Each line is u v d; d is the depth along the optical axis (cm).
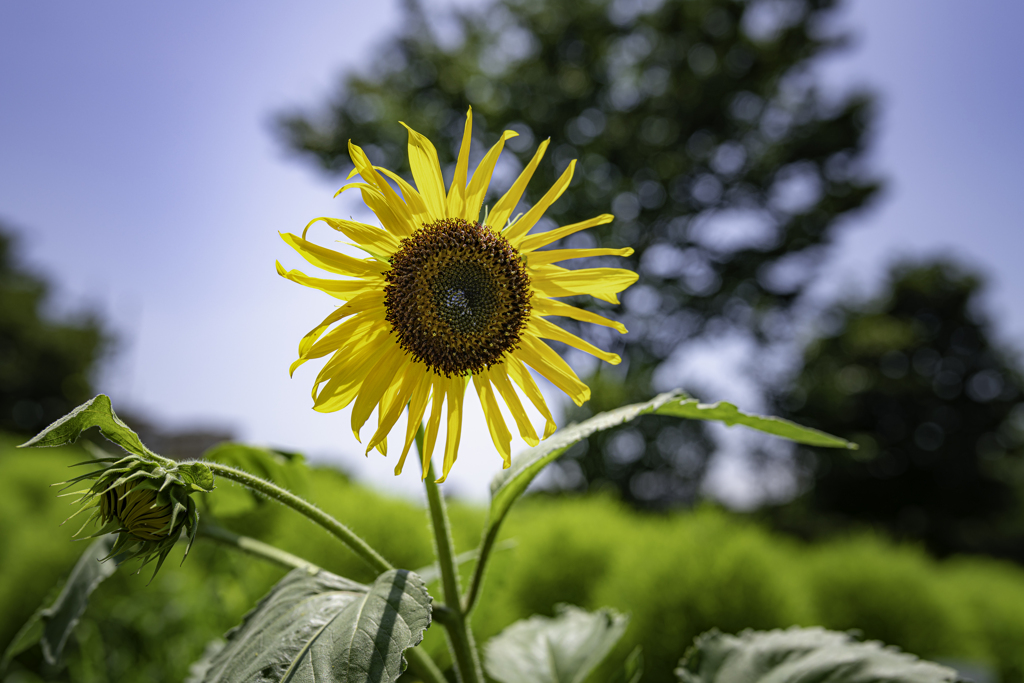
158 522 119
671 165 2339
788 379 2984
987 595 801
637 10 2395
